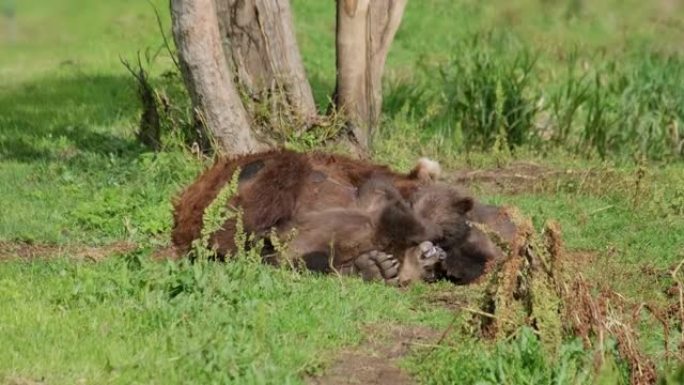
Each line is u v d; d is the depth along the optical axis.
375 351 12.88
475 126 25.08
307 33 38.25
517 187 21.64
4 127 26.83
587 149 25.19
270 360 12.03
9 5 38.44
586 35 38.06
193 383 11.55
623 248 17.17
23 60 35.81
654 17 39.34
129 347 12.35
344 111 22.31
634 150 25.11
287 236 15.29
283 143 21.78
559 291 12.31
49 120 27.77
